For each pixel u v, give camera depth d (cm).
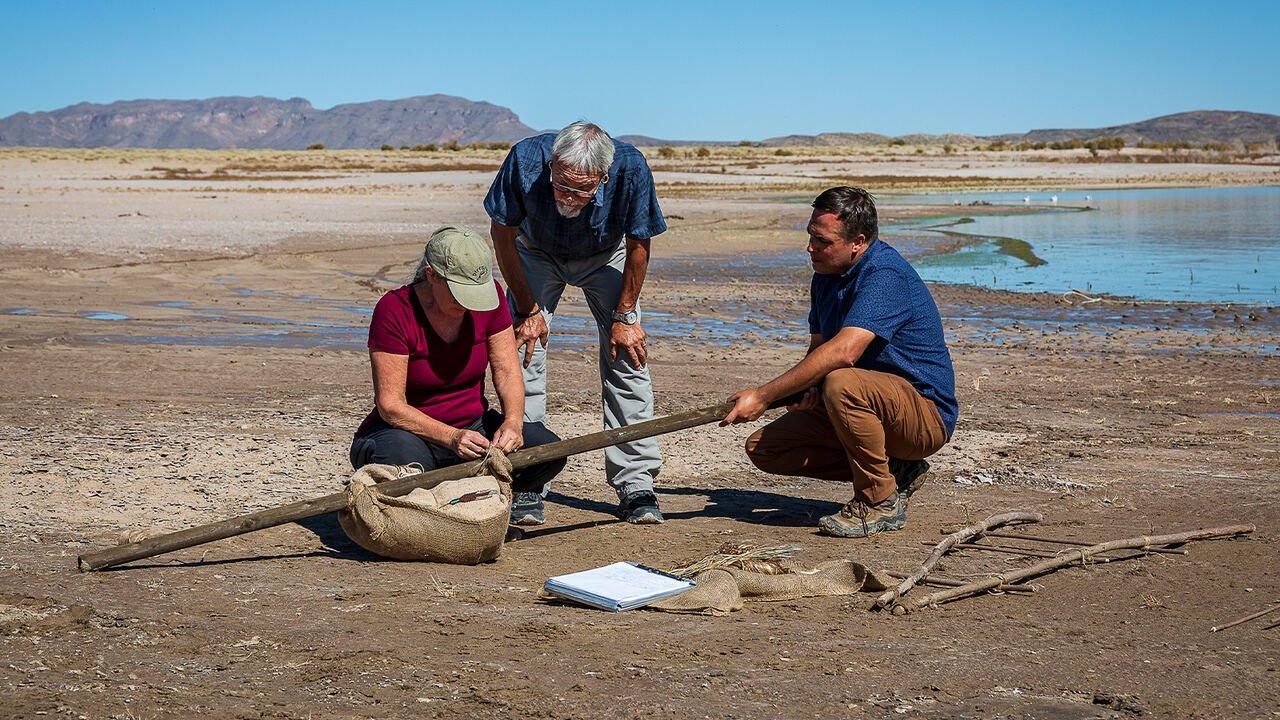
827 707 314
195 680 323
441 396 501
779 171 7156
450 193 4388
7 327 1194
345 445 684
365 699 312
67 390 855
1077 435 750
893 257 511
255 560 460
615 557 484
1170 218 3303
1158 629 392
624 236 551
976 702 320
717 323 1353
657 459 555
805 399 526
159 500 550
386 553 461
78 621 374
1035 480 624
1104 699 322
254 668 334
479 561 469
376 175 6159
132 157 8444
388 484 457
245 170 6744
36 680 320
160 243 2197
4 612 384
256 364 1003
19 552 457
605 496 606
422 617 388
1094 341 1204
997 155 10481
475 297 461
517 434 486
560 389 900
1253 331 1265
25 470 594
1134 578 454
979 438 740
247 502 551
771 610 411
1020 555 486
